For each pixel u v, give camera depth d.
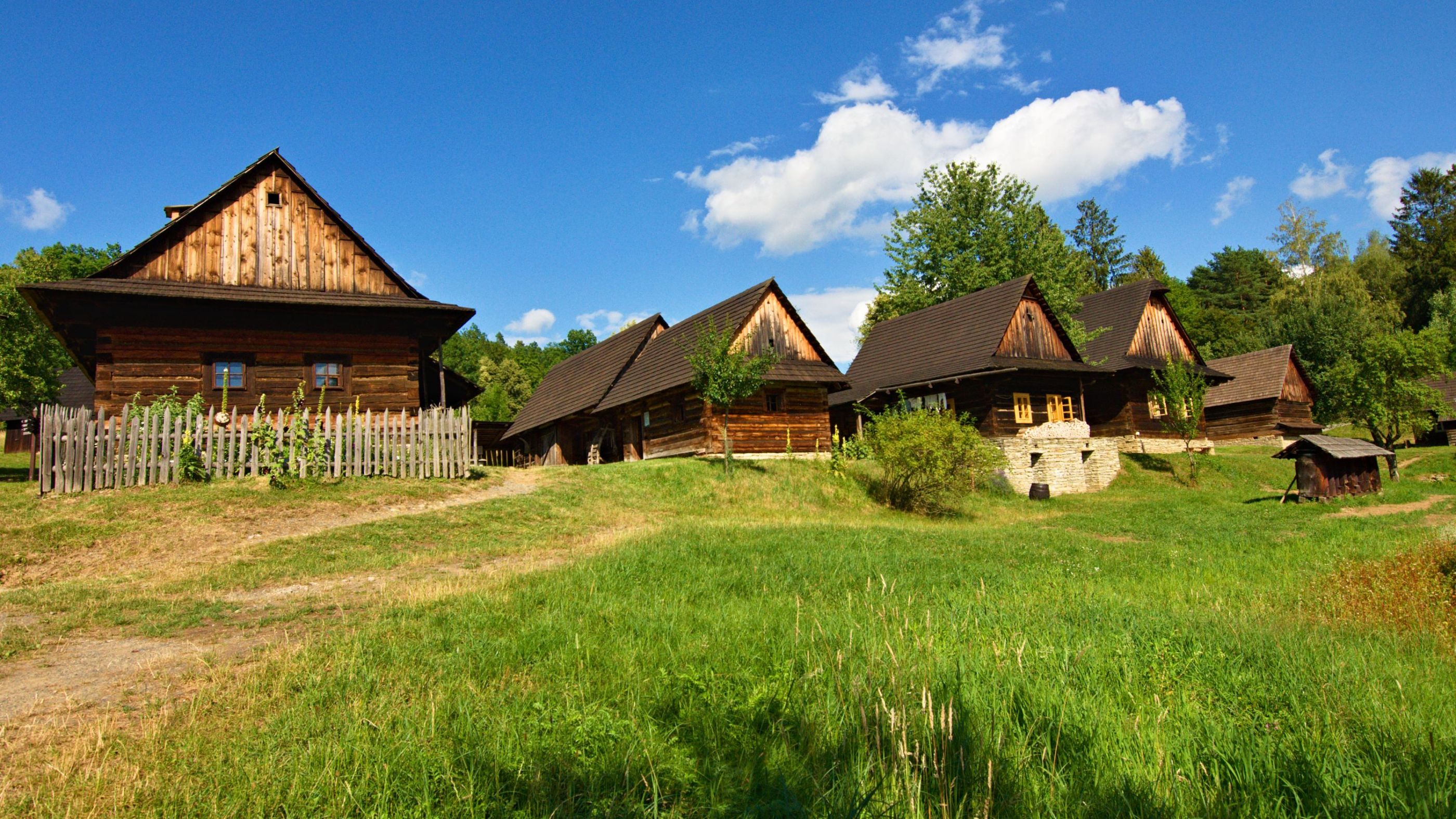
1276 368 42.69
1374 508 21.59
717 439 25.66
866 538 14.56
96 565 11.62
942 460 21.97
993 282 44.06
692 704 5.44
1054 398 31.55
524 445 40.84
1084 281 72.25
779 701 5.32
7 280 28.50
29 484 15.14
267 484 15.58
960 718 4.91
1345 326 54.75
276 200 21.94
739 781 4.41
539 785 4.21
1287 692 5.55
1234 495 26.91
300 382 21.22
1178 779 4.20
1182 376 31.08
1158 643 6.42
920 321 37.12
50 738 5.12
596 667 6.32
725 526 15.41
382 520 14.66
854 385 36.34
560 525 15.96
